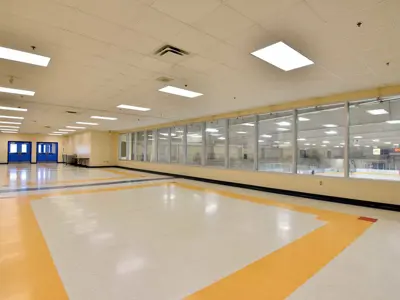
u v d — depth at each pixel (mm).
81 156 17922
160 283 2193
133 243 3168
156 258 2727
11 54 3660
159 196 6562
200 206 5422
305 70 4277
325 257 2809
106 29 2914
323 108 6562
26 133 20594
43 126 14078
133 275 2332
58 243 3123
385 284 2232
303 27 2812
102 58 3814
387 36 3006
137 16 2625
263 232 3682
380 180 5391
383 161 5574
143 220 4250
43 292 2018
